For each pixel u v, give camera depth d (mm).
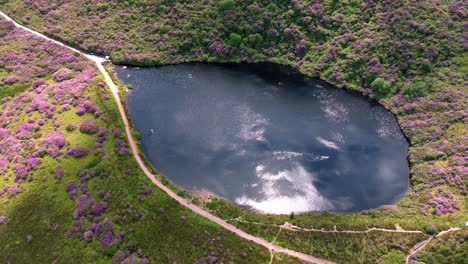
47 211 90438
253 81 122312
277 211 89688
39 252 84062
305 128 106938
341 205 90312
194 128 109250
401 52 115562
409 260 77188
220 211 88938
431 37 115312
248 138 105125
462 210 84812
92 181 95312
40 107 116062
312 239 82188
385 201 90875
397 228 82562
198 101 117188
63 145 103938
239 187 94500
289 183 94750
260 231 84375
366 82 116125
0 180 98750
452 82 108500
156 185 95125
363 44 120438
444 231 80875
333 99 115125
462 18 117125
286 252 80500
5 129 112812
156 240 83312
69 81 124688
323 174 96188
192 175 97812
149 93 121062
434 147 98312
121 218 87438
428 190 90500
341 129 106438
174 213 88250
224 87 121062
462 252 76375
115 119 111875
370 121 108500
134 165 99625
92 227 86125
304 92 117625
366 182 94562
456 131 99875
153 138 107688
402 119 107125
